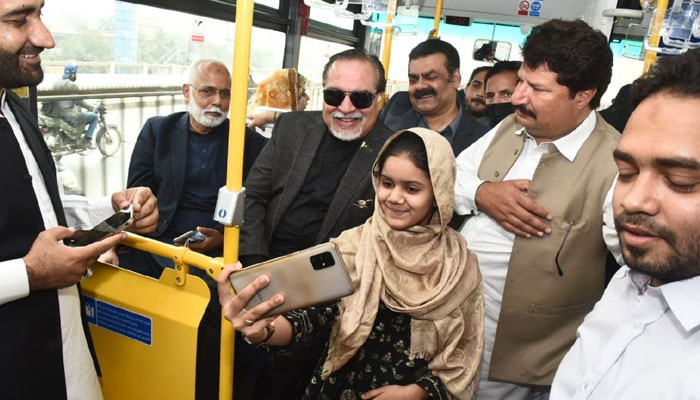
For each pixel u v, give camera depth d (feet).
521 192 4.36
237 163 3.05
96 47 7.92
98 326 3.96
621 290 2.70
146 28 8.56
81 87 7.97
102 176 9.09
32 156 3.71
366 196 5.07
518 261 4.42
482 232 4.78
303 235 5.37
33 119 3.88
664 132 1.85
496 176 4.87
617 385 2.29
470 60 13.12
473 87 10.69
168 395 3.76
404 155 3.48
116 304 3.80
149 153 6.95
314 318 3.51
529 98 4.14
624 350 2.35
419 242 3.64
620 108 6.28
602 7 10.41
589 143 4.32
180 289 3.56
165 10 8.20
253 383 4.71
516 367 4.60
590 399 2.42
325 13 13.87
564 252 4.27
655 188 1.91
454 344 3.54
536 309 4.42
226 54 9.97
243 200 3.12
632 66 10.53
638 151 1.92
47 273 3.13
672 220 1.88
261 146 7.18
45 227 3.61
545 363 4.53
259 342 3.18
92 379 3.91
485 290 4.75
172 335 3.60
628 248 2.05
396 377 3.57
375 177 3.83
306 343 3.61
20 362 3.40
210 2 8.98
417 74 7.30
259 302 3.04
